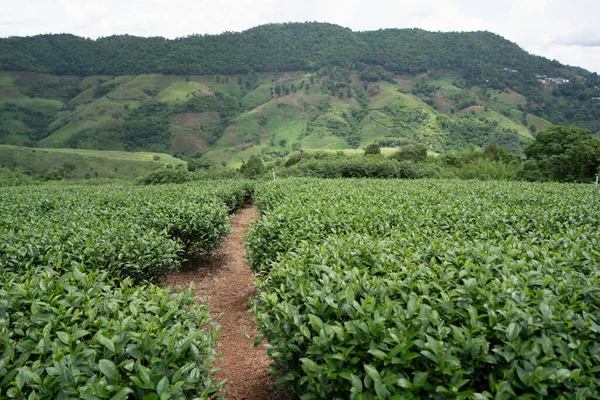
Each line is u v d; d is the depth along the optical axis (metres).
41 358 2.95
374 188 15.48
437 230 7.11
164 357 2.86
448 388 2.61
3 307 3.43
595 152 32.41
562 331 2.98
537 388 2.47
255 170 53.88
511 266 4.27
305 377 2.98
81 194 16.61
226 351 5.52
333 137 151.38
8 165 95.94
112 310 3.55
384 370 2.65
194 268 9.34
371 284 3.66
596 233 6.12
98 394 2.42
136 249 6.28
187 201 11.81
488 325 2.99
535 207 10.13
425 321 2.91
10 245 6.15
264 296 3.92
